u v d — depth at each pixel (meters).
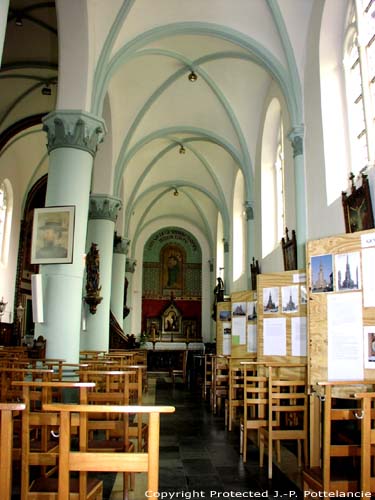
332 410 3.84
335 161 9.52
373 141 7.66
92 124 10.27
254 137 15.81
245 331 10.52
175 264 29.34
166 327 28.12
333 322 4.98
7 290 20.67
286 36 10.93
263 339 7.68
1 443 2.57
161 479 5.45
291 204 11.45
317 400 4.97
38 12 12.51
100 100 10.82
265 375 7.45
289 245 10.99
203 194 25.44
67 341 9.31
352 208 7.78
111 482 5.33
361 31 8.30
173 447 7.13
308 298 5.18
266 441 6.06
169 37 13.02
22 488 3.35
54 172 9.96
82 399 3.69
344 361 4.86
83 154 10.13
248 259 15.73
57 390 6.51
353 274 4.95
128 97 15.30
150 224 29.52
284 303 7.64
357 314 4.87
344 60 9.71
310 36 10.59
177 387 16.20
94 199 15.18
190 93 15.93
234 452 6.82
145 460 2.62
